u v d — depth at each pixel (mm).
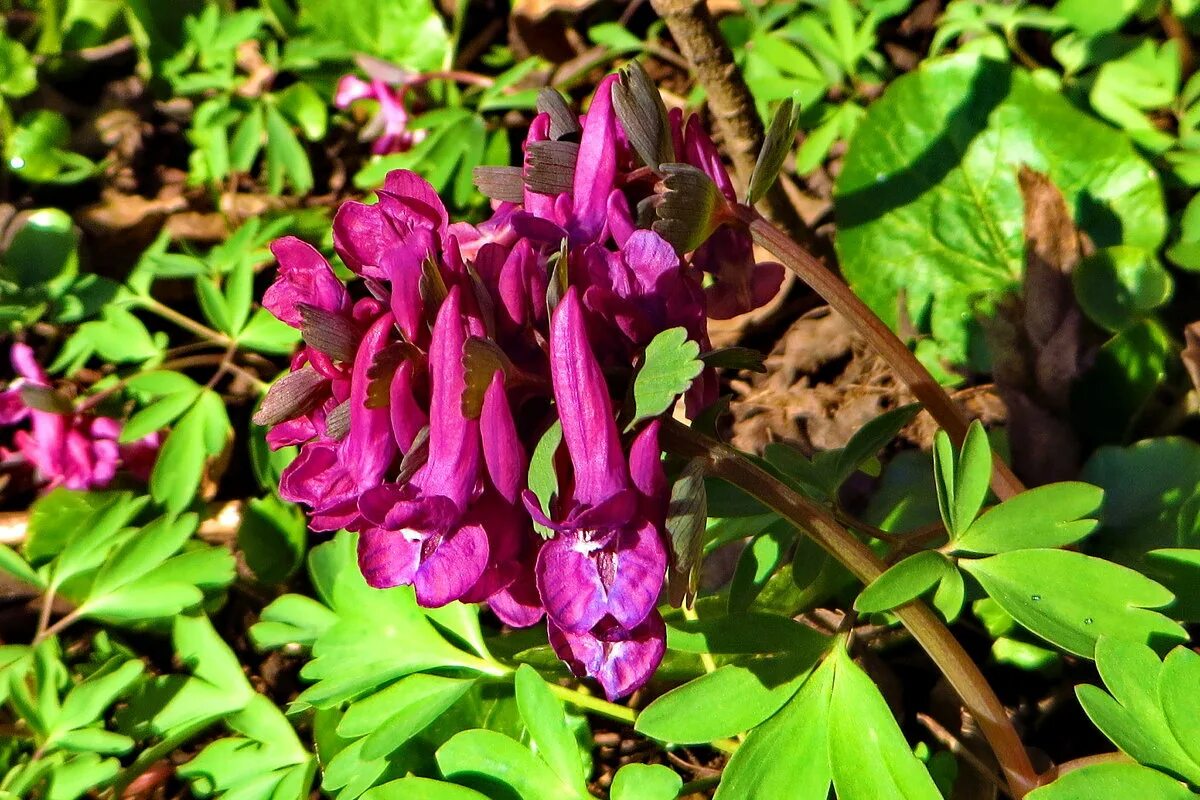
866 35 254
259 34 307
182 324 243
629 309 150
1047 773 165
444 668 188
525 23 305
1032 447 204
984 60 226
